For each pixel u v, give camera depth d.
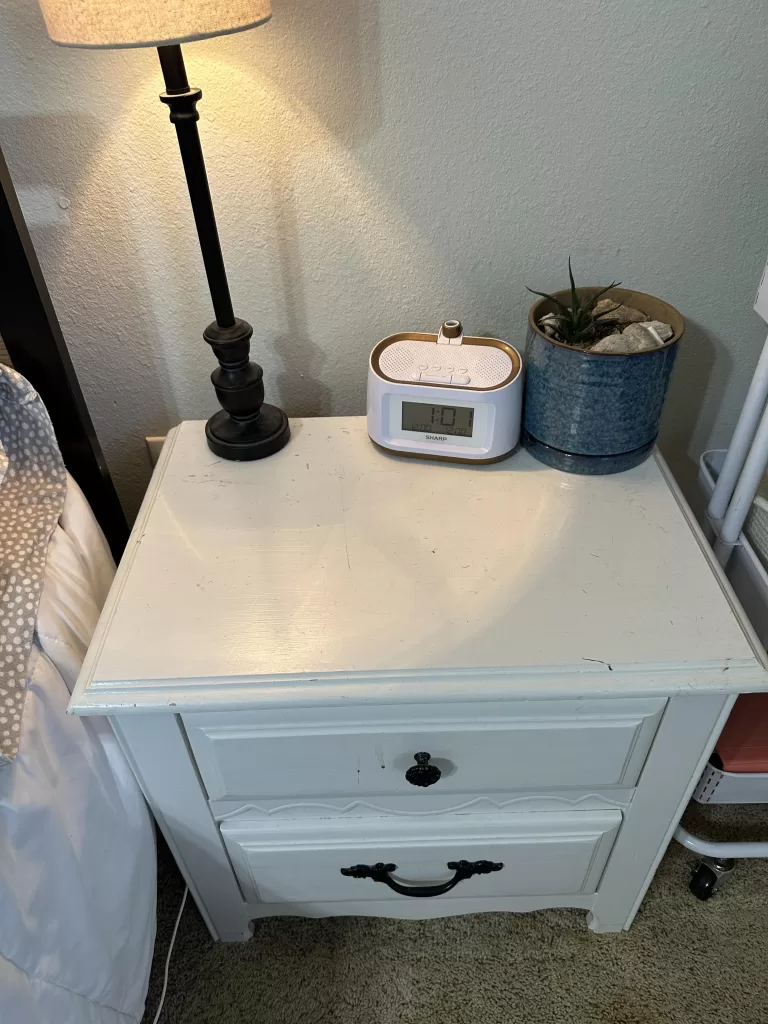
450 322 0.85
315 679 0.64
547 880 0.92
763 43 0.75
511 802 0.81
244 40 0.75
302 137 0.81
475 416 0.82
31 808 0.63
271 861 0.86
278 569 0.74
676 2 0.72
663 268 0.90
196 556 0.75
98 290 0.91
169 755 0.72
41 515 0.78
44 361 0.84
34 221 0.85
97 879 0.74
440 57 0.76
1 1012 0.60
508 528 0.78
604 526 0.78
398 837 0.84
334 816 0.83
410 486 0.83
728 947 0.98
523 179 0.84
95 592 0.83
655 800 0.80
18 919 0.63
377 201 0.85
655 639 0.67
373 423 0.86
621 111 0.79
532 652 0.66
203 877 0.89
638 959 0.97
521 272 0.91
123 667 0.65
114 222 0.86
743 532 0.94
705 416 1.04
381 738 0.71
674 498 0.81
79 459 0.94
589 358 0.74
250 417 0.87
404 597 0.71
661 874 1.06
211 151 0.81
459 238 0.88
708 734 0.72
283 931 1.01
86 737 0.72
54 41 0.58
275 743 0.71
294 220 0.86
